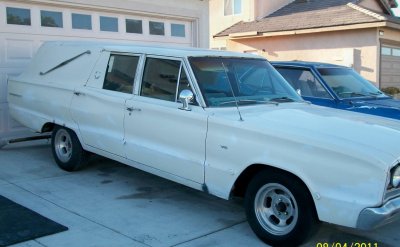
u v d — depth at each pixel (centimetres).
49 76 715
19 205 538
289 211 441
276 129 438
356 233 498
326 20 1823
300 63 850
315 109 541
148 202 574
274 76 604
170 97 536
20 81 763
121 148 585
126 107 575
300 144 419
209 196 605
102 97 608
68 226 487
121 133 586
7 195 580
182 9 1200
